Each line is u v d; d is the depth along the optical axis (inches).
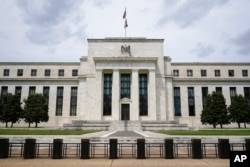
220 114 2325.3
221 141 607.8
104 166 498.9
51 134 1117.1
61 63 2768.2
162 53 2561.5
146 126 1889.8
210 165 508.4
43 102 2399.1
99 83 2364.7
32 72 2755.9
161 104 2422.5
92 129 1846.7
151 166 499.8
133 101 2321.6
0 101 2645.2
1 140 611.2
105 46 2581.2
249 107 2415.1
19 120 2549.2
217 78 2704.2
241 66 2755.9
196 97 2669.8
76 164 519.8
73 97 2684.5
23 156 611.5
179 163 532.1
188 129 1855.3
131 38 2598.4
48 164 519.2
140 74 2466.8
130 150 746.8
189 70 2763.3
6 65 2760.8
